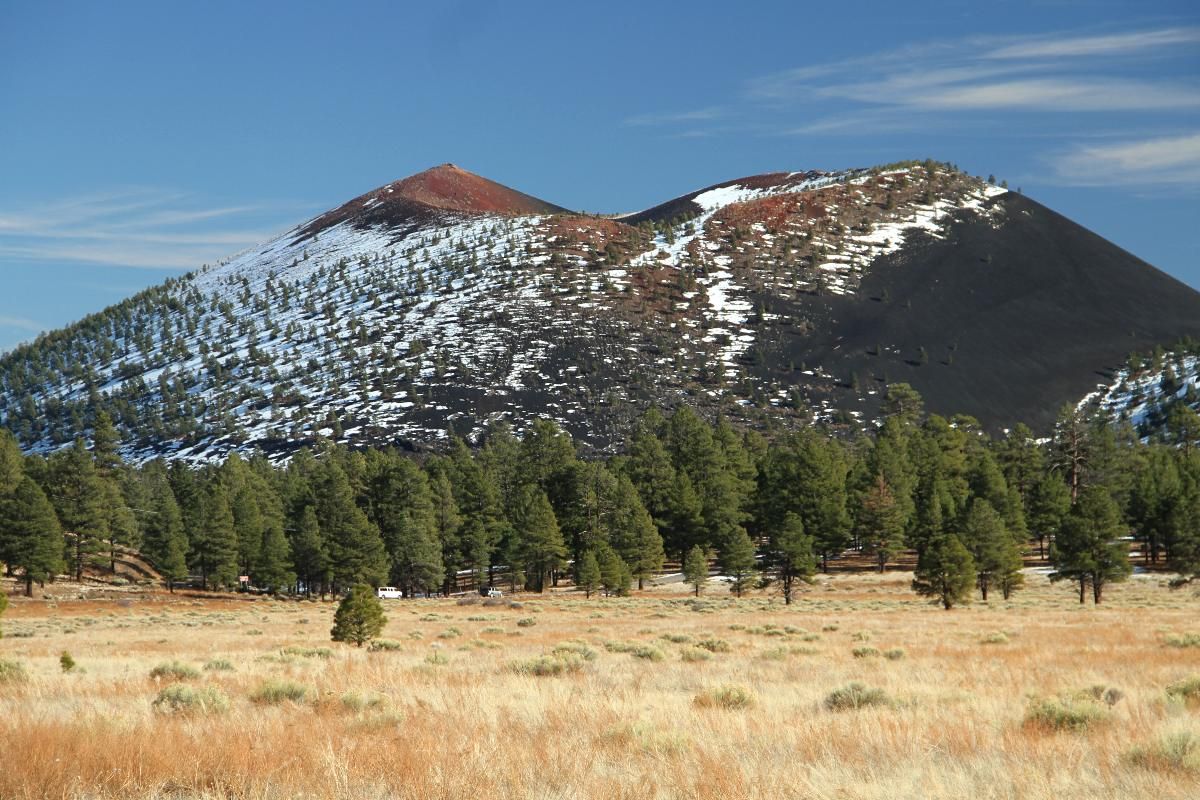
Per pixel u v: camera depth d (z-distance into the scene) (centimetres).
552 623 5616
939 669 2286
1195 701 1495
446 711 1378
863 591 9081
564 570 10894
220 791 830
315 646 3384
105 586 9725
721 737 1152
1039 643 3278
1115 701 1538
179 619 7075
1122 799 836
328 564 10006
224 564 9994
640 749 1057
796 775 903
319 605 9612
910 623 4900
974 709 1430
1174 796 842
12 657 2995
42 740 962
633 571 9956
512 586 10975
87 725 1121
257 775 865
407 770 888
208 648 3734
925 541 9325
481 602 8838
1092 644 3180
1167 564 10188
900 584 9469
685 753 1020
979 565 7619
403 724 1241
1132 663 2398
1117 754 998
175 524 9706
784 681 2005
